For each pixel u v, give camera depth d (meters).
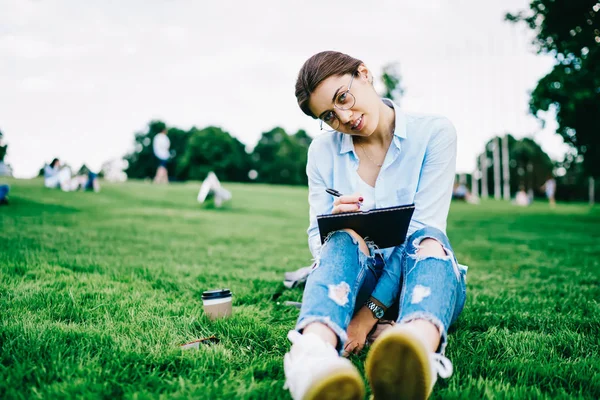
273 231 8.95
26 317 2.39
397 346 1.29
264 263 5.02
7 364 1.87
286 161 63.41
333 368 1.23
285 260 5.33
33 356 1.90
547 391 1.72
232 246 6.44
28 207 9.95
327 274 1.63
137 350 2.01
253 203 16.09
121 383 1.70
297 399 1.29
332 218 1.78
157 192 16.11
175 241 6.58
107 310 2.62
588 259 5.66
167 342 2.18
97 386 1.65
